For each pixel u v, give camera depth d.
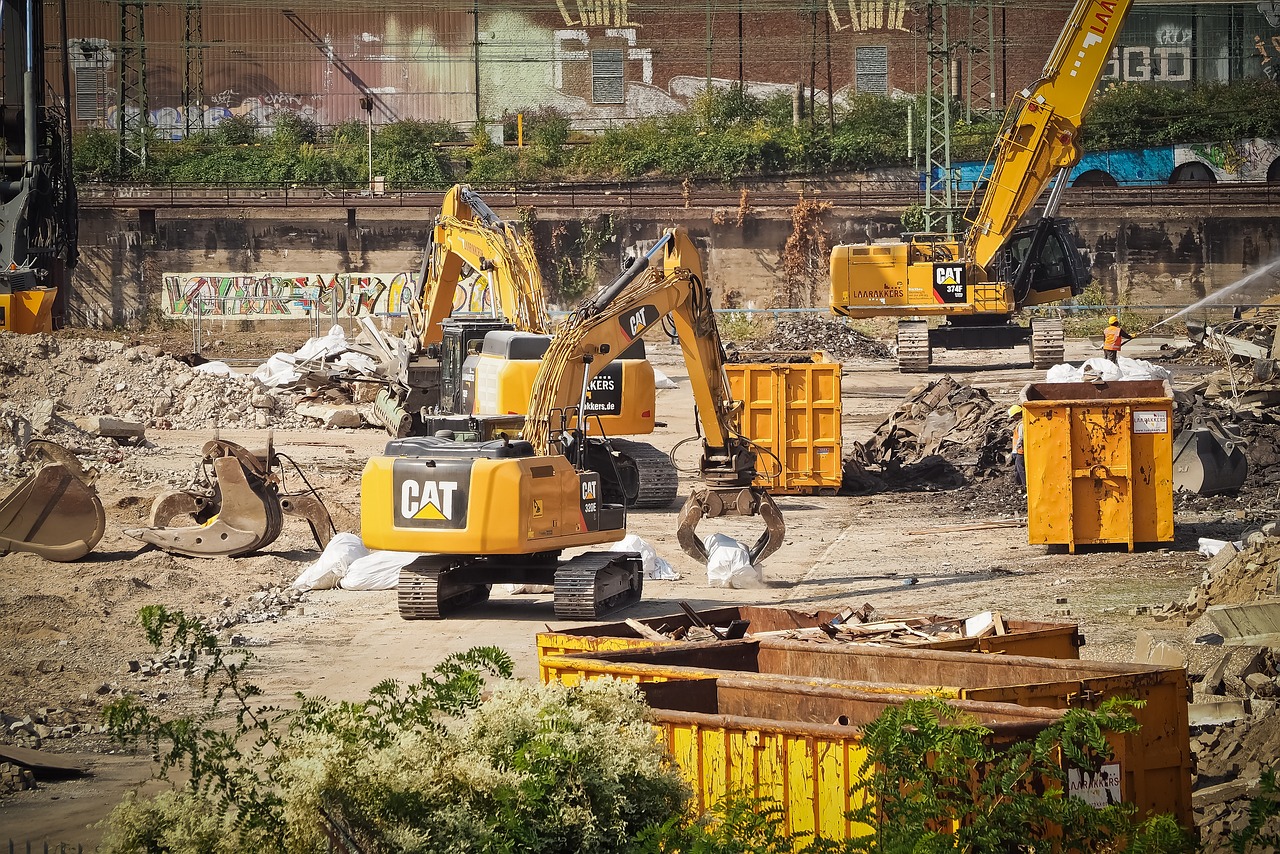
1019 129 138.50
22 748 32.62
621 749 19.62
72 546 56.84
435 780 18.72
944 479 80.94
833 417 78.62
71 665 41.53
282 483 60.59
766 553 56.16
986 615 33.62
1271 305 156.62
